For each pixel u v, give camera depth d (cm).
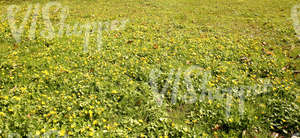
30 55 677
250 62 641
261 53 716
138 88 510
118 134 385
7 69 570
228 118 416
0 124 378
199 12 1370
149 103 459
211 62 640
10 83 515
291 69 607
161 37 871
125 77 548
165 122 416
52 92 485
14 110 412
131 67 599
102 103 451
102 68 589
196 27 1040
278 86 509
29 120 395
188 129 405
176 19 1197
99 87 492
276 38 866
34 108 427
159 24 1064
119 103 456
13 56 660
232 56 677
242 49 739
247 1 1664
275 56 682
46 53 684
